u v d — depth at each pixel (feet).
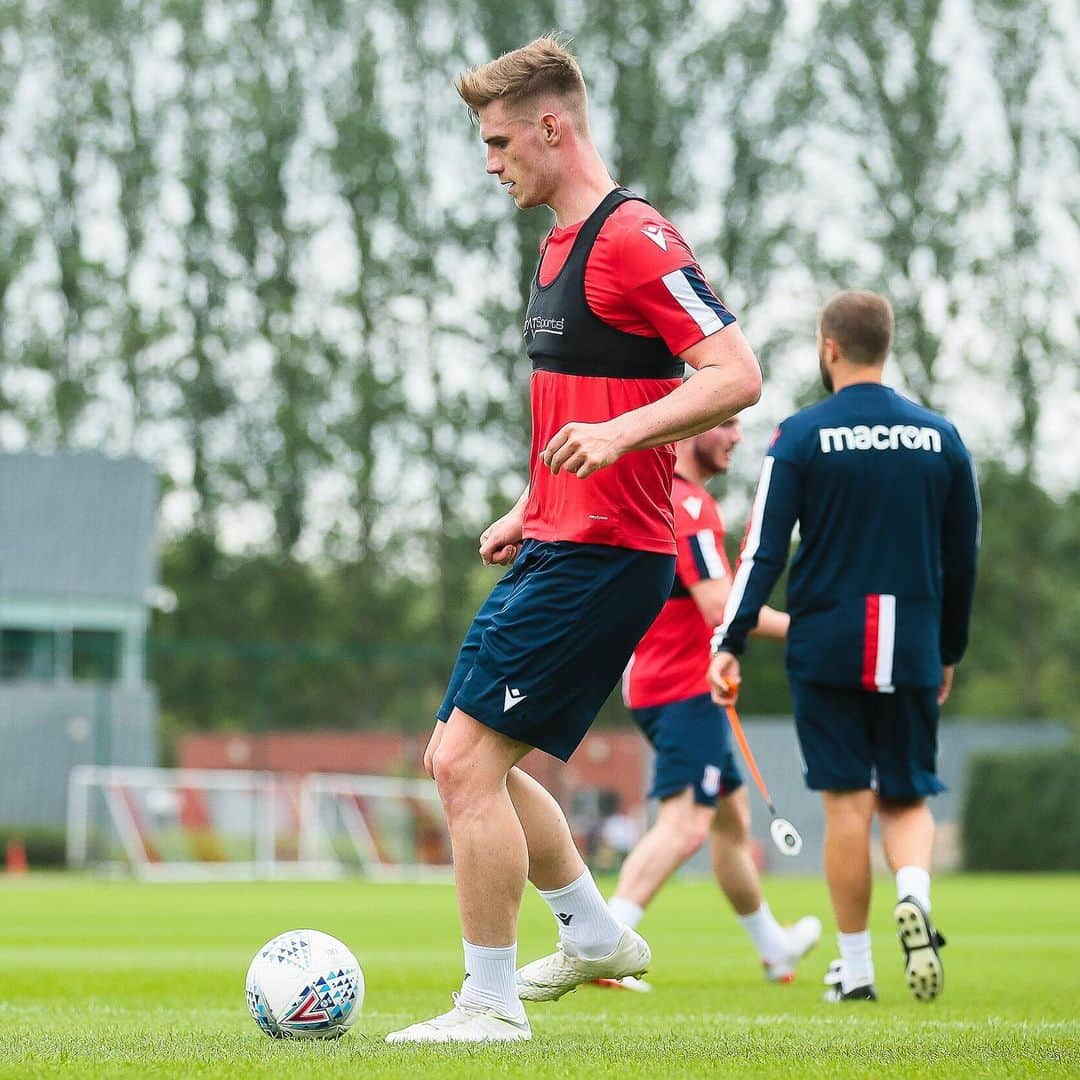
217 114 508.94
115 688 398.01
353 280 501.97
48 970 90.17
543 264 48.78
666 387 47.80
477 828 47.32
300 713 446.60
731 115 474.08
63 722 384.68
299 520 514.27
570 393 47.78
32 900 212.84
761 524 69.97
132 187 510.99
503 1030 47.24
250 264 511.81
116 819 338.34
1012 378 472.44
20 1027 53.52
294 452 501.15
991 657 506.89
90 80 505.66
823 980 88.33
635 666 84.17
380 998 70.08
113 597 437.99
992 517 482.69
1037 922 162.71
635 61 474.90
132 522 447.01
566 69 48.21
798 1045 45.62
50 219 507.30
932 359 467.93
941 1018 60.18
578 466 44.65
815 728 70.74
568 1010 65.31
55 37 506.48
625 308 46.96
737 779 84.58
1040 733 414.62
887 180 468.75
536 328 48.60
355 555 505.66
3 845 346.33
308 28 499.92
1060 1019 59.57
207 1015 59.82
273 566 512.63
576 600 47.11
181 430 514.68
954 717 511.40
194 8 503.61
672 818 82.53
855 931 71.56
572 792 370.73
